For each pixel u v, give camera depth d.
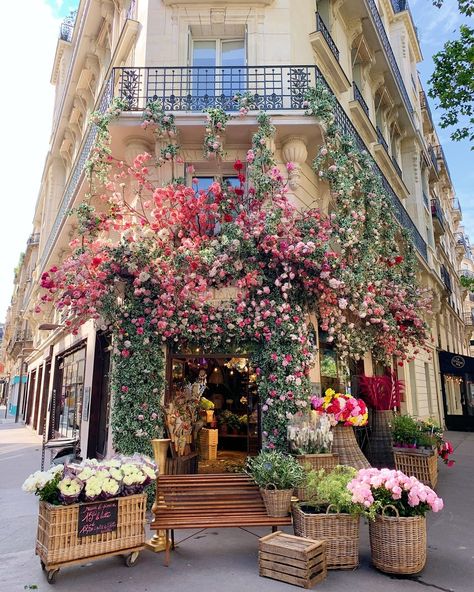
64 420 13.80
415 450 7.70
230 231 6.98
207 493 5.21
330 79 10.49
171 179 7.87
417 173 19.19
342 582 4.15
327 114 7.84
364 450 9.48
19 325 35.50
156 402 6.90
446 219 31.47
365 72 13.98
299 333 7.09
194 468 7.20
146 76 8.62
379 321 8.34
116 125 7.86
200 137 8.15
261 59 8.87
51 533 4.16
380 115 16.31
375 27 12.96
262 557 4.33
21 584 4.15
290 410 6.83
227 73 9.01
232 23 9.05
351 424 6.84
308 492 4.98
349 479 4.87
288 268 6.93
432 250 20.94
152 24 8.95
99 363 9.66
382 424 9.15
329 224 7.42
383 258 9.39
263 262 7.21
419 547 4.34
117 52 9.91
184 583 4.14
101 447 9.13
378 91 15.44
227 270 7.00
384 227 9.49
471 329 40.31
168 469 6.63
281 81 8.25
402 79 18.36
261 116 7.60
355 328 8.39
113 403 7.08
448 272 27.97
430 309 10.45
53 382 16.22
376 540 4.45
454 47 9.19
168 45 8.87
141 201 7.61
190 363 8.20
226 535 5.55
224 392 9.14
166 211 7.28
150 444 6.69
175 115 7.82
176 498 5.15
